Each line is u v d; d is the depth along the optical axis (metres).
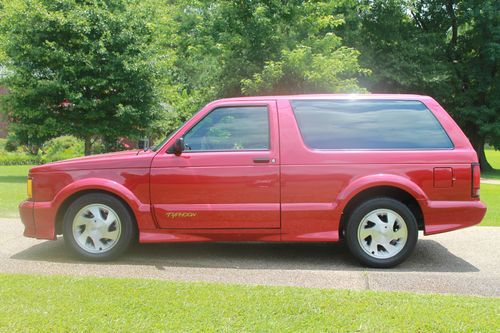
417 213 5.62
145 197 5.41
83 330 3.18
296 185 5.34
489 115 29.83
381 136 5.46
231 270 5.04
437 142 5.44
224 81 19.58
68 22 18.33
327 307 3.68
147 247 6.26
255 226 5.36
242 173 5.35
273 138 5.42
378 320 3.42
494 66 30.19
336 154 5.35
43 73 19.19
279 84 17.66
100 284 4.21
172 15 24.47
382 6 26.55
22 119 19.78
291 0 19.33
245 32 19.28
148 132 21.09
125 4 20.17
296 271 5.02
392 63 26.75
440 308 3.69
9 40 18.70
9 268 4.97
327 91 17.58
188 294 3.96
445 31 31.67
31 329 3.17
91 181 5.42
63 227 5.45
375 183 5.28
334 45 19.69
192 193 5.38
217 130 5.54
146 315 3.46
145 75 19.64
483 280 4.71
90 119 19.62
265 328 3.26
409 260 5.68
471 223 5.34
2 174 20.66
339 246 6.43
